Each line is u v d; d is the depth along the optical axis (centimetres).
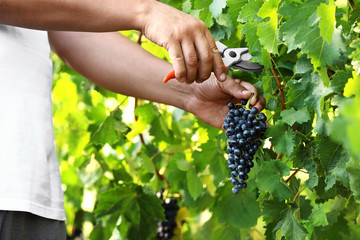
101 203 246
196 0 171
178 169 262
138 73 175
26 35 140
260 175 150
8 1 121
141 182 272
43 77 140
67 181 336
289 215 149
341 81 135
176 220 283
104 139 236
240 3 162
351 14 142
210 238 278
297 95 147
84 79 249
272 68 155
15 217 125
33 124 131
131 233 253
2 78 129
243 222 248
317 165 146
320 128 139
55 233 134
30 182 126
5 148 125
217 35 178
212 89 161
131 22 130
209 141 223
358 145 60
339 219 192
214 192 262
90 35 180
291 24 134
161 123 260
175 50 128
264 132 146
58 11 125
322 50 130
